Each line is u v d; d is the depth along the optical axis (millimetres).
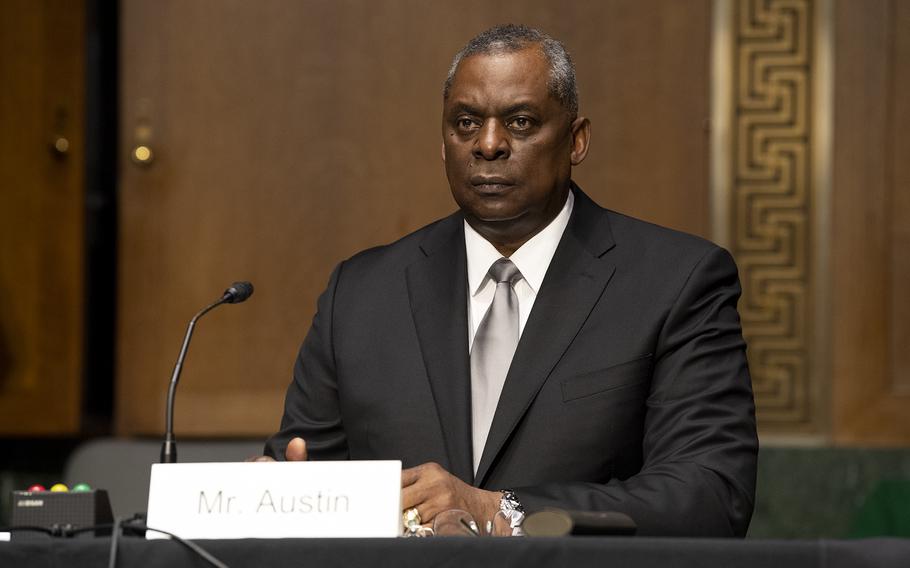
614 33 13680
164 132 13891
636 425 6848
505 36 6898
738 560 4574
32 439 14336
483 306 7254
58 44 14039
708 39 13602
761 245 13555
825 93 13461
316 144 13922
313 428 7391
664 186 13617
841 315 13477
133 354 13891
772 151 13523
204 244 13906
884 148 13461
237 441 13852
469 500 5930
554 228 7223
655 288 7012
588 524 5000
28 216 13969
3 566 4742
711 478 6312
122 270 13922
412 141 13875
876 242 13445
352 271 7680
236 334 13891
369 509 5133
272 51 13930
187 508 5234
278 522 5168
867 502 12547
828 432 13477
